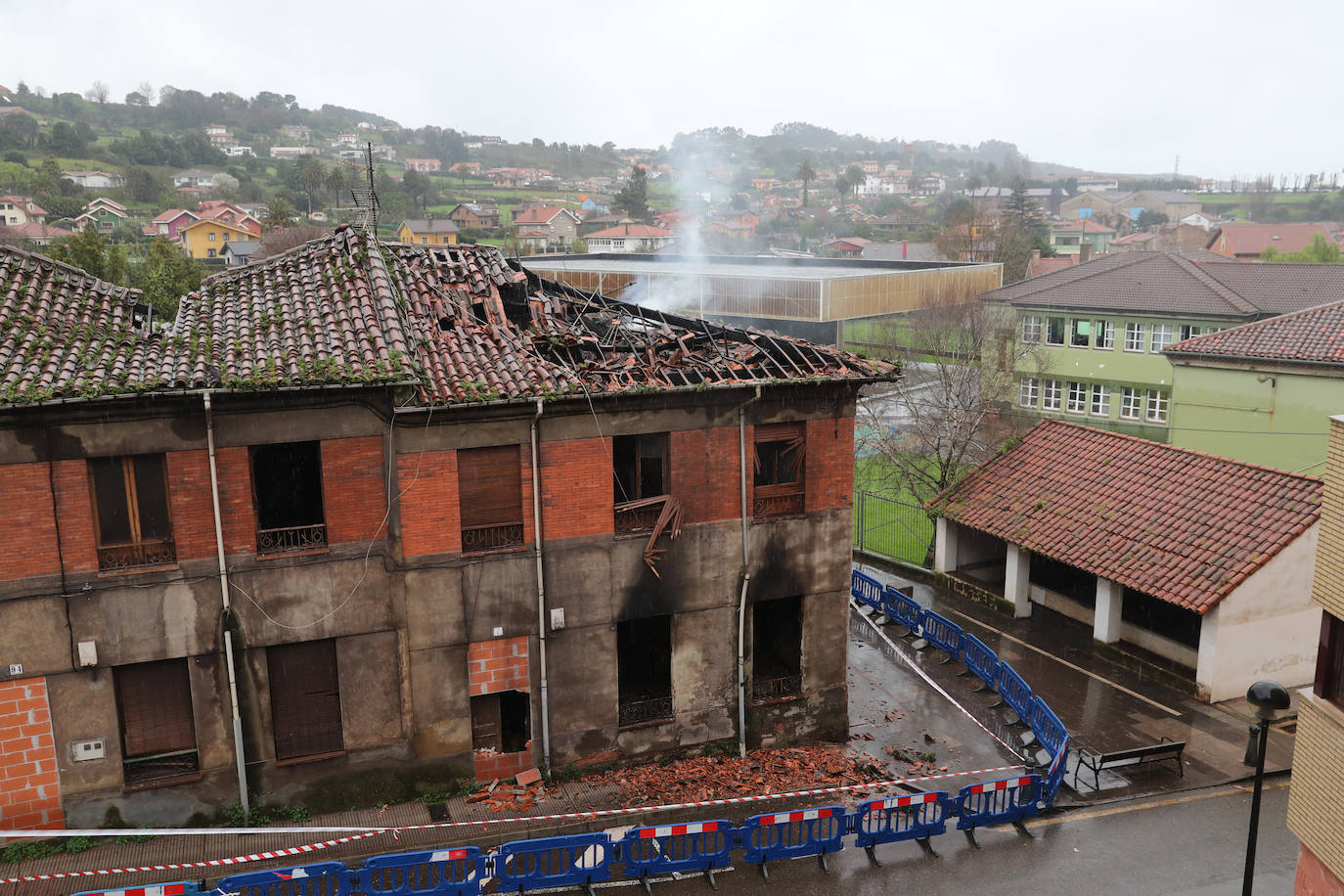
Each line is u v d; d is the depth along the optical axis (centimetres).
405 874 1409
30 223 10525
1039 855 1614
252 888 1355
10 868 1471
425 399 1570
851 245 13775
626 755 1830
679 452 1781
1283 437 3331
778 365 1836
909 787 1811
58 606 1466
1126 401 4591
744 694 1895
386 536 1631
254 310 1688
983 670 2255
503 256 2112
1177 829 1691
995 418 3666
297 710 1642
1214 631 2131
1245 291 4369
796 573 1906
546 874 1484
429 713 1698
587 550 1745
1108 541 2416
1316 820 1201
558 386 1659
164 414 1478
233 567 1553
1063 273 5006
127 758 1562
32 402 1359
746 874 1556
